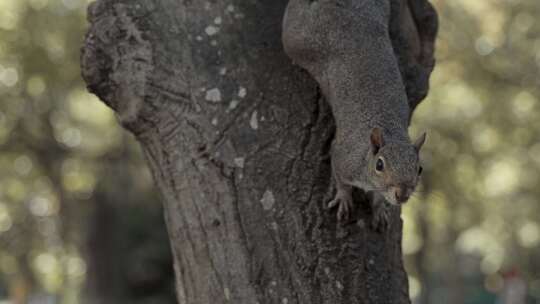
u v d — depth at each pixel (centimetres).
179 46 1140
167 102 1134
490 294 6638
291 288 1079
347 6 1046
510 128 3916
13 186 4378
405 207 4325
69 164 4081
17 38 3744
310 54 1060
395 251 1138
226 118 1112
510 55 3744
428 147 3991
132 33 1148
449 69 3803
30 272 5078
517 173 4459
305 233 1080
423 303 4850
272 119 1105
